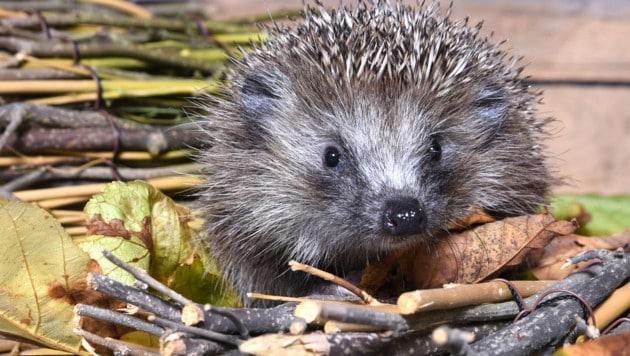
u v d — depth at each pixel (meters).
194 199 0.65
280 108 0.61
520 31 0.82
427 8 0.64
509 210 0.62
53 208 0.63
